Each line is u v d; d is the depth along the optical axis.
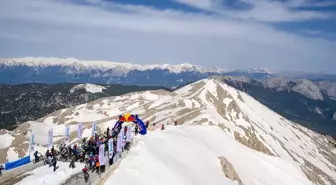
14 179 45.47
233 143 88.00
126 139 57.03
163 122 133.00
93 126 62.75
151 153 55.72
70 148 54.47
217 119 133.00
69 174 45.91
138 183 45.31
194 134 81.06
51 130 57.75
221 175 64.06
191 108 156.75
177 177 51.81
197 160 64.38
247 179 72.94
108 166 47.34
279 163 93.62
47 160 51.97
